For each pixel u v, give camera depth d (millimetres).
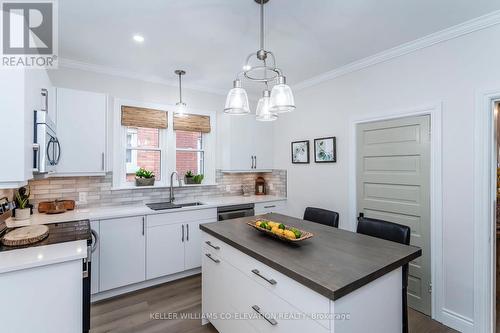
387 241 1771
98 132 2775
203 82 3590
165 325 2223
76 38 2332
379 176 2740
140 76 3270
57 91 2545
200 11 1913
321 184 3410
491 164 2018
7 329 1384
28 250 1599
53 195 2779
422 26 2141
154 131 3512
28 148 1495
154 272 2912
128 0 1780
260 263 1543
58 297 1518
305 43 2447
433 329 2160
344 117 3094
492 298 2031
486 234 2000
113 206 3102
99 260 2584
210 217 3318
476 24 2029
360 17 2008
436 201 2271
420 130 2410
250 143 4047
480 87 2031
